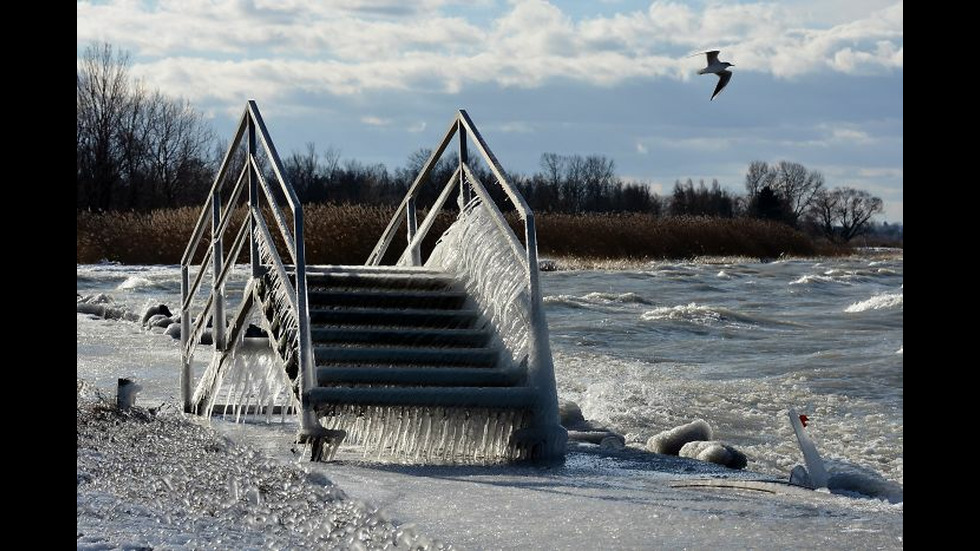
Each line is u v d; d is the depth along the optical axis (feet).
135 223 156.15
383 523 20.57
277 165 35.60
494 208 38.50
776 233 215.92
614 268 167.12
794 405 50.98
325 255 127.34
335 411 31.86
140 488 21.02
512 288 35.91
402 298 38.60
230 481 22.03
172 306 94.63
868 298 126.11
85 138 260.42
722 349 73.56
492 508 23.63
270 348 39.17
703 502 25.05
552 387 33.37
